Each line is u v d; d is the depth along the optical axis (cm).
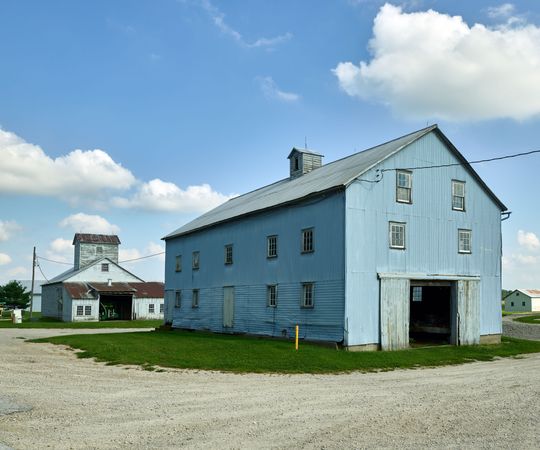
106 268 6481
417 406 1160
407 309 2453
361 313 2305
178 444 870
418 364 1998
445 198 2686
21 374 1634
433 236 2608
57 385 1439
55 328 4481
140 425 992
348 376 1670
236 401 1220
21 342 2697
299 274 2592
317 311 2441
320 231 2467
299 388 1409
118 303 6588
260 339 2777
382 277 2375
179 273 3997
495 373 1736
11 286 8675
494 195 2873
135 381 1523
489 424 997
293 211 2680
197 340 2495
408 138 2633
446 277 2611
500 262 2880
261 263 2920
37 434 926
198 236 3728
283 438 905
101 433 935
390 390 1377
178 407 1152
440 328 2858
